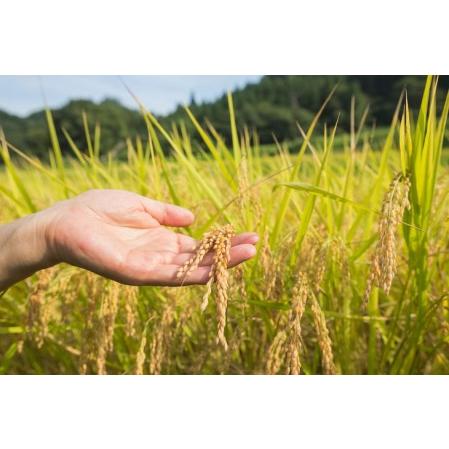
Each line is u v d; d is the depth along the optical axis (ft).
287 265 1.71
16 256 1.51
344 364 1.72
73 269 1.72
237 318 1.73
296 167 1.60
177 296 1.67
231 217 1.89
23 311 2.00
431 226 1.60
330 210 1.69
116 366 2.00
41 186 2.72
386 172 2.04
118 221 1.56
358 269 1.80
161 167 1.95
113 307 1.63
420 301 1.52
